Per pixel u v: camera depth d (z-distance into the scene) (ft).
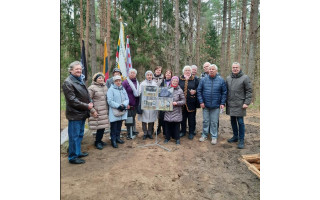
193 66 17.75
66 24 41.45
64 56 37.35
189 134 17.46
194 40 52.01
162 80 17.57
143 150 14.61
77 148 12.21
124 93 15.43
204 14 58.95
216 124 16.17
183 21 48.14
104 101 14.17
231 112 15.37
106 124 14.12
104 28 40.96
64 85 11.24
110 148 14.90
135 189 9.71
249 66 25.39
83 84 12.12
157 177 10.87
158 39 47.34
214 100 15.79
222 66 42.78
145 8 45.65
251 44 25.12
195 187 10.12
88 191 9.34
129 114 16.37
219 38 67.56
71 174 10.80
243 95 14.92
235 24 58.70
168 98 15.01
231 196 9.46
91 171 11.21
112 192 9.38
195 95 16.87
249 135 18.48
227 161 13.10
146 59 42.37
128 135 17.22
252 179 10.96
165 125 16.31
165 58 51.13
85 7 45.68
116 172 11.20
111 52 44.14
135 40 42.68
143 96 15.15
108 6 34.30
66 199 8.68
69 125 11.93
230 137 18.02
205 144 16.15
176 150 14.78
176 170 11.76
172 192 9.63
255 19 24.53
